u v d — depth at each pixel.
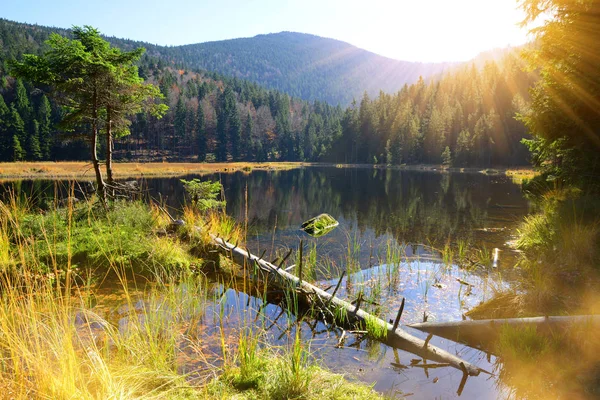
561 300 5.05
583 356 3.68
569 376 3.43
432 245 9.91
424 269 7.72
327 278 7.22
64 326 3.02
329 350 4.31
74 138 10.96
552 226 8.34
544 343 3.95
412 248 9.63
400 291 6.42
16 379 2.53
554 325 4.23
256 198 21.52
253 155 103.00
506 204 18.41
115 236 7.33
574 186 10.52
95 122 10.61
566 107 9.07
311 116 132.62
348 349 4.35
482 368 3.90
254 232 11.59
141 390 2.96
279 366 3.48
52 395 2.41
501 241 10.17
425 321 5.15
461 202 19.47
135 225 8.66
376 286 6.62
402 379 3.68
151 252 7.04
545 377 3.51
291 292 5.94
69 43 10.05
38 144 66.31
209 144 100.38
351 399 3.11
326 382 3.37
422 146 84.81
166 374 3.28
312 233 11.65
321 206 18.30
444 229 12.16
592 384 3.25
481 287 6.51
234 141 99.50
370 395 3.23
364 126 101.69
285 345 4.31
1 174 34.91
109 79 10.30
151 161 80.38
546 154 11.38
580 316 4.24
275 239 10.68
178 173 44.97
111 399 2.46
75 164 48.66
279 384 3.15
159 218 9.58
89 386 2.82
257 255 8.54
